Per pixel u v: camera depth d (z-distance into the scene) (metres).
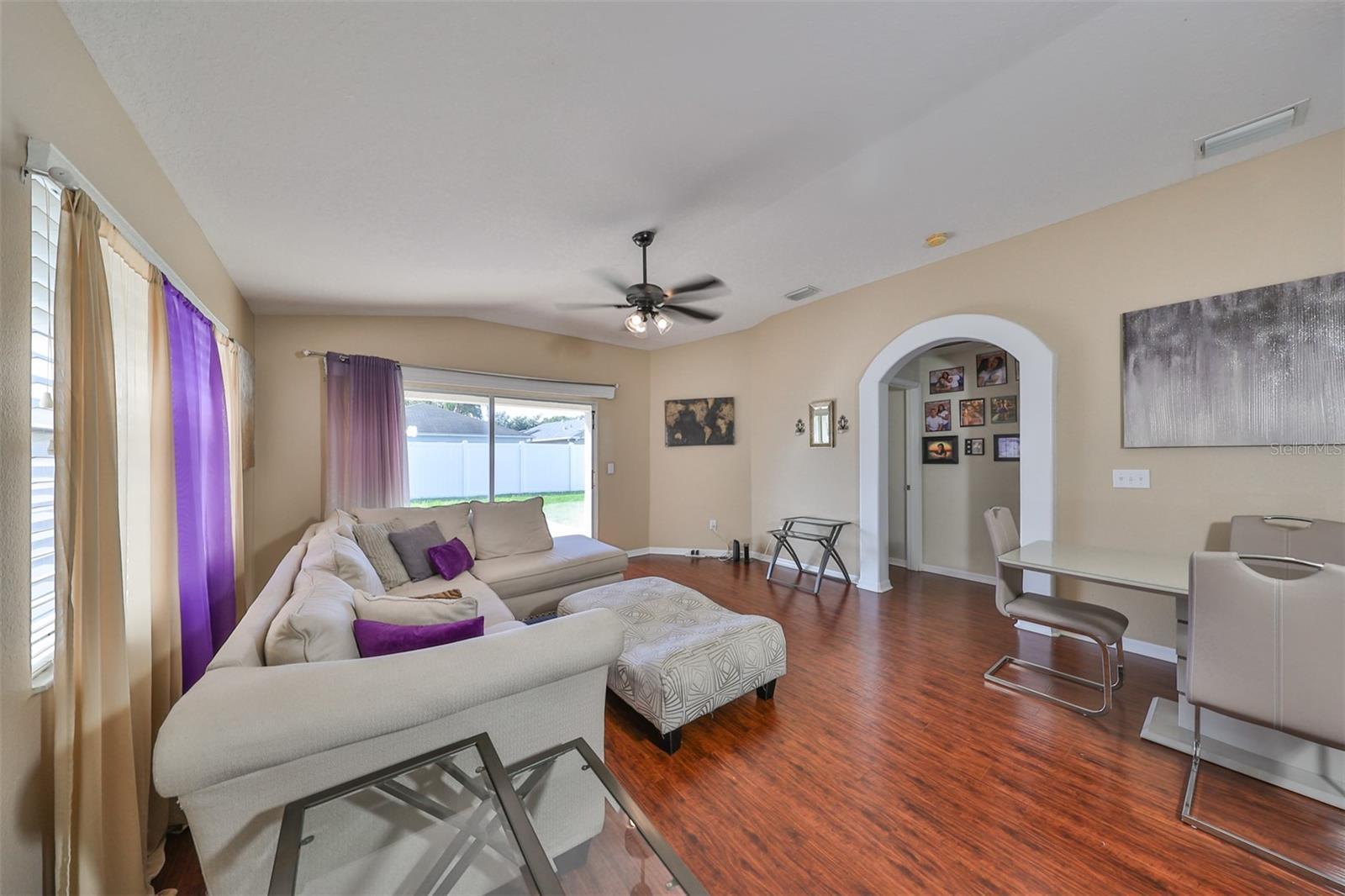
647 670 1.94
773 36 1.44
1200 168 2.41
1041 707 2.21
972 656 2.78
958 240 3.20
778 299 4.41
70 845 1.04
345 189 2.07
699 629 2.33
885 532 4.12
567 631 1.36
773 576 4.56
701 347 5.55
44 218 1.12
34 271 1.09
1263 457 2.33
